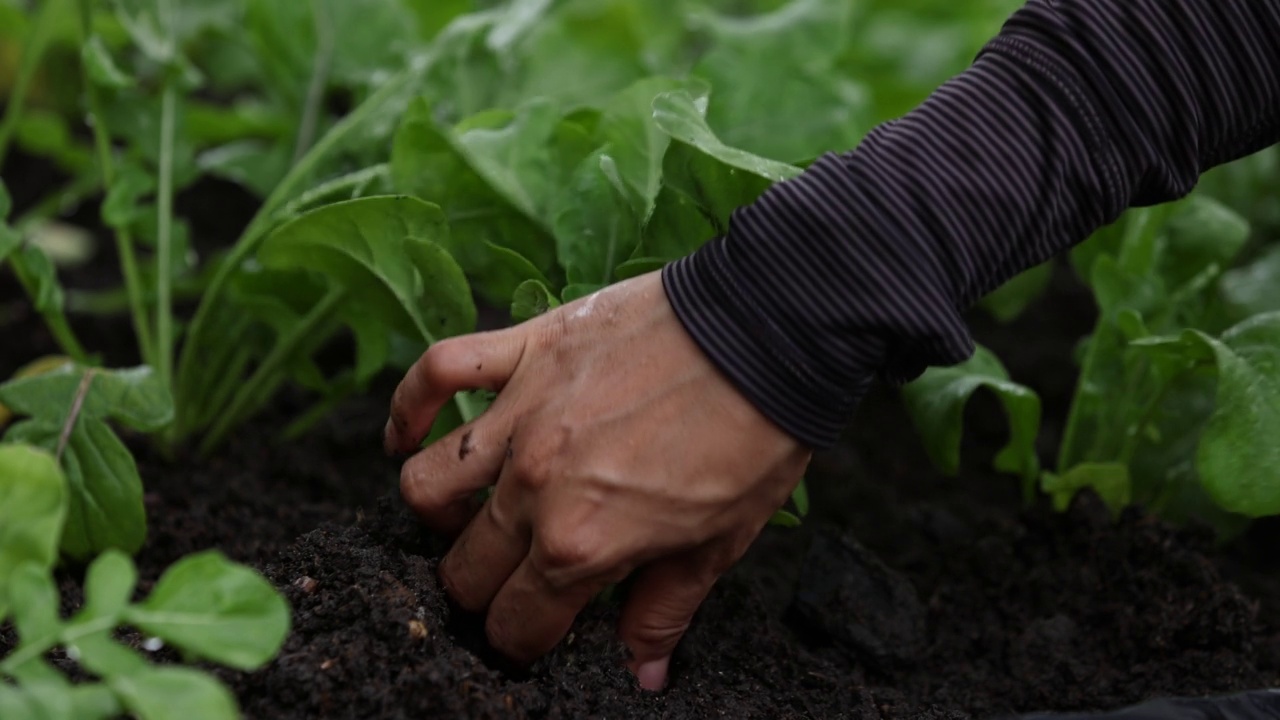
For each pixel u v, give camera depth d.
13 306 2.04
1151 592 1.25
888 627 1.17
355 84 1.63
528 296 1.03
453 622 1.01
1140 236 1.38
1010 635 1.25
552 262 1.19
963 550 1.38
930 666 1.22
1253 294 1.52
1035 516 1.38
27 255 1.32
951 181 0.85
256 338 1.52
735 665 1.09
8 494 0.76
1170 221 1.46
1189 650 1.20
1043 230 0.87
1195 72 0.89
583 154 1.20
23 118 1.99
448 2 1.85
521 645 0.95
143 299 1.51
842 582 1.19
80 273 2.20
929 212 0.84
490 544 0.93
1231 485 1.07
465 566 0.96
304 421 1.54
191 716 0.69
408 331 1.16
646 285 0.91
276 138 1.91
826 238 0.84
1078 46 0.87
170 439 1.48
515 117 1.21
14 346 1.92
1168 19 0.88
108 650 0.72
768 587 1.34
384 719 0.87
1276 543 1.59
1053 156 0.86
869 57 2.18
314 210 1.05
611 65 1.66
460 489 0.94
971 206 0.85
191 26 1.79
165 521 1.34
